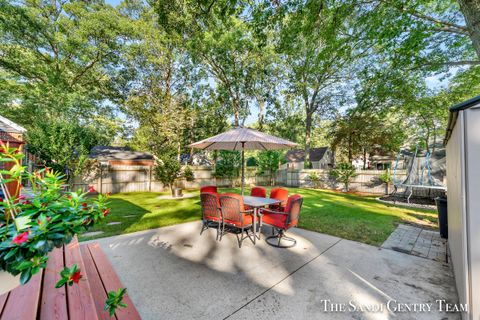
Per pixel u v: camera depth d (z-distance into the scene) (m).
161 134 11.70
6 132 5.96
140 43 13.49
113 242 3.79
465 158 1.77
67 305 1.30
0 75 10.72
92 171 10.37
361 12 5.80
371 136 14.17
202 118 15.73
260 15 4.92
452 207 2.82
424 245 3.78
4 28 10.44
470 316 1.71
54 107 11.02
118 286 1.82
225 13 5.03
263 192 5.35
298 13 5.14
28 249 0.99
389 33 5.94
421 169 9.22
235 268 2.88
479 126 1.69
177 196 9.24
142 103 12.48
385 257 3.29
